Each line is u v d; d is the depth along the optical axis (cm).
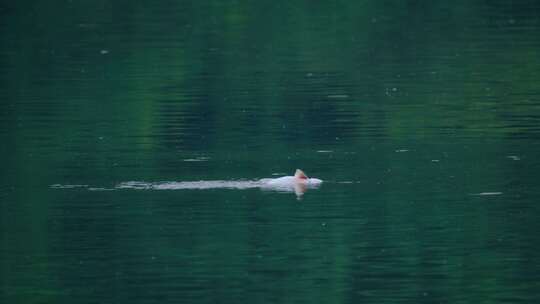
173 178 10019
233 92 14725
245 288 7381
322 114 13138
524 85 14688
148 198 9312
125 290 7375
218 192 9544
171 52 17762
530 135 11719
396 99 13900
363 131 12219
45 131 12362
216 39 18850
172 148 11500
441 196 9269
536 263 7750
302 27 19800
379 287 7394
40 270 7738
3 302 7194
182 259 7956
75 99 14350
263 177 10069
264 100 14150
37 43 18475
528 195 9231
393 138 11781
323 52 17788
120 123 12862
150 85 15312
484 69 15838
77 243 8288
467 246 8094
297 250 8088
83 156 11081
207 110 13588
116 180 9994
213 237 8388
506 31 18862
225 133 12294
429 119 12738
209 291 7362
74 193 9512
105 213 8938
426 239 8269
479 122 12450
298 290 7375
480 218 8675
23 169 10481
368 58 17150
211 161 10838
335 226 8550
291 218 8738
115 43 18388
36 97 14462
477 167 10288
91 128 12594
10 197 9419
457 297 7200
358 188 9594
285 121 12888
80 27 19700
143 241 8275
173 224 8631
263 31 19512
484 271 7625
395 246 8112
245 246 8131
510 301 7125
